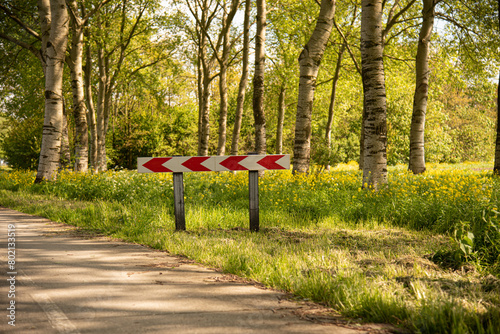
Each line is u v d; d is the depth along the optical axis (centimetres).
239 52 2452
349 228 761
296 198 945
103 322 289
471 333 267
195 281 400
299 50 2330
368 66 1005
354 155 5350
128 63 2727
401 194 875
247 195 1123
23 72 2391
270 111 3900
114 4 2381
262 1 1683
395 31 2231
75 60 1830
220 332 271
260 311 315
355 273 395
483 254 470
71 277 412
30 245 585
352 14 2361
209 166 714
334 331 275
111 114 4322
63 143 2086
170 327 279
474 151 4972
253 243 582
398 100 3819
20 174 1722
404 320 291
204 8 2459
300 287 367
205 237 630
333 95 2661
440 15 1959
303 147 1348
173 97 4950
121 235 655
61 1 1530
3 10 1881
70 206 1001
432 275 408
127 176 1338
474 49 2006
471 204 738
